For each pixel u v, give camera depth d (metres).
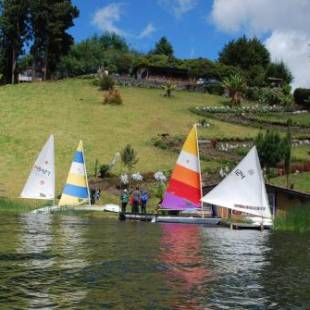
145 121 85.44
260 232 35.00
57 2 123.50
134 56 157.75
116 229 32.69
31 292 14.72
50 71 128.12
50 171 47.81
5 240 24.58
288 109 99.00
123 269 18.25
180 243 26.38
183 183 41.28
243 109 95.62
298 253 23.95
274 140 61.38
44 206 47.41
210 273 18.22
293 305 14.35
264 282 17.03
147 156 69.19
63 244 23.95
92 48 171.88
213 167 64.12
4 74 123.81
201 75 125.88
